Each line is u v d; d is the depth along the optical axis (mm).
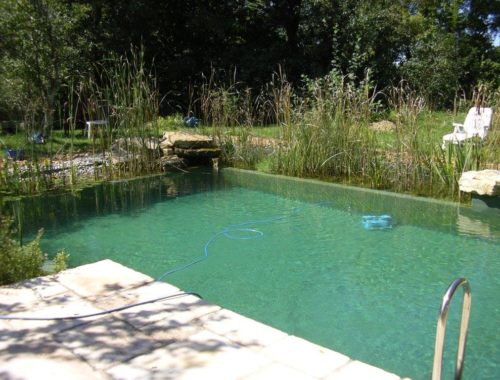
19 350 2283
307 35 17297
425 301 3535
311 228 5363
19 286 3072
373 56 15945
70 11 10633
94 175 7867
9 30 8438
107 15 15078
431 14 19297
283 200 6703
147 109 8375
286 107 8211
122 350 2277
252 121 9500
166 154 8945
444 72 15719
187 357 2213
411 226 5379
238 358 2203
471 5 19281
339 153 7613
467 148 6312
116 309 2715
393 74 15875
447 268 4164
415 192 6730
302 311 3389
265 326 2531
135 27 15242
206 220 5703
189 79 17016
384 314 3334
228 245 4812
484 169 6141
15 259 3354
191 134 9414
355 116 7559
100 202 6551
